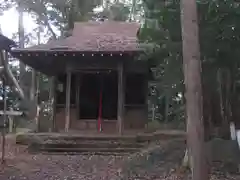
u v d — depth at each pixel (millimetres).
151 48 8172
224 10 6875
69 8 25828
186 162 7352
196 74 4000
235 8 6809
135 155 9578
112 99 15523
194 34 4105
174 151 8492
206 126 8945
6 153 10531
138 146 11234
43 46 13789
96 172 7953
